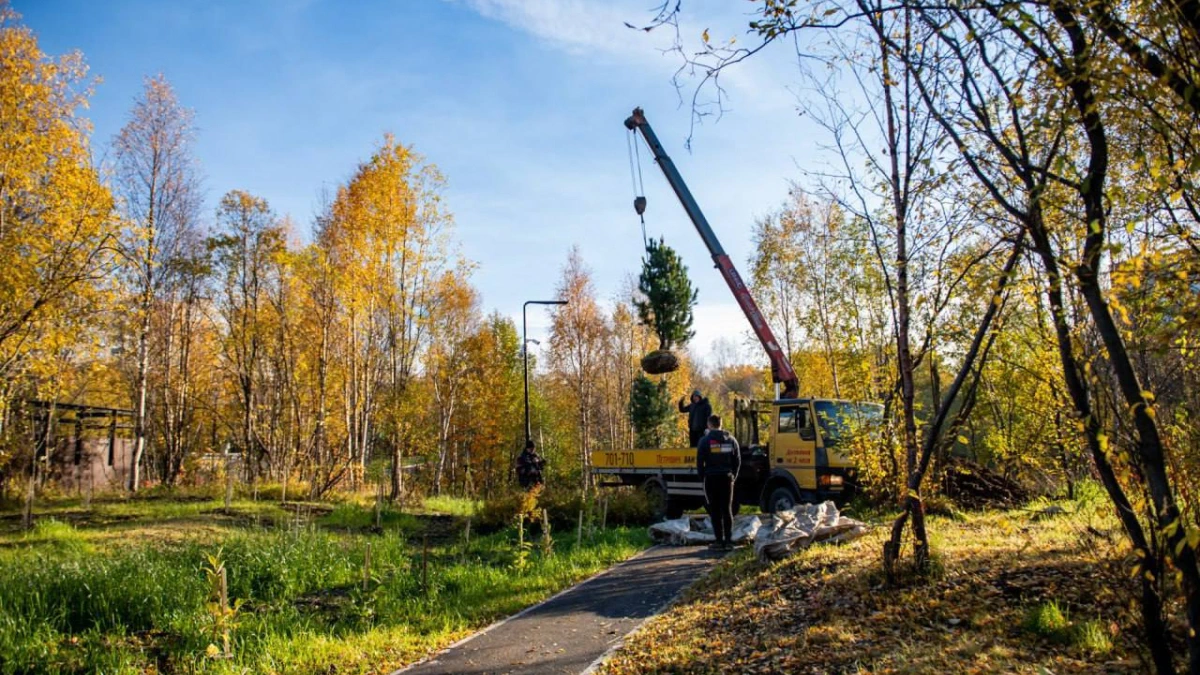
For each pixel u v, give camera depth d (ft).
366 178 77.30
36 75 53.57
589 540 43.04
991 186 13.85
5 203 52.95
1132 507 12.92
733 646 19.45
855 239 32.30
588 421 136.36
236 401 120.06
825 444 45.19
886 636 17.69
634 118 60.18
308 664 21.95
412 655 22.58
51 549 36.76
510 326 169.07
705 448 37.86
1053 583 18.83
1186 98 10.14
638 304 109.50
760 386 90.74
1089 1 10.75
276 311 101.96
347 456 91.30
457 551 41.52
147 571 29.14
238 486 73.05
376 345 90.22
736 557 32.55
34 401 62.80
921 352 22.48
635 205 59.82
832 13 14.12
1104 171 11.76
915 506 21.42
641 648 20.88
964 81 14.02
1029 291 16.33
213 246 93.86
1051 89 12.92
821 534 31.01
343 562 34.94
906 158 21.98
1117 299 11.53
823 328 68.80
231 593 30.27
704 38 15.33
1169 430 13.12
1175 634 14.64
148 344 89.66
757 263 84.74
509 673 19.86
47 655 22.30
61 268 53.31
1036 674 14.02
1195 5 10.13
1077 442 28.30
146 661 22.71
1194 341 12.39
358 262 79.10
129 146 84.58
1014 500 39.65
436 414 140.97
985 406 22.97
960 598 19.19
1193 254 12.00
